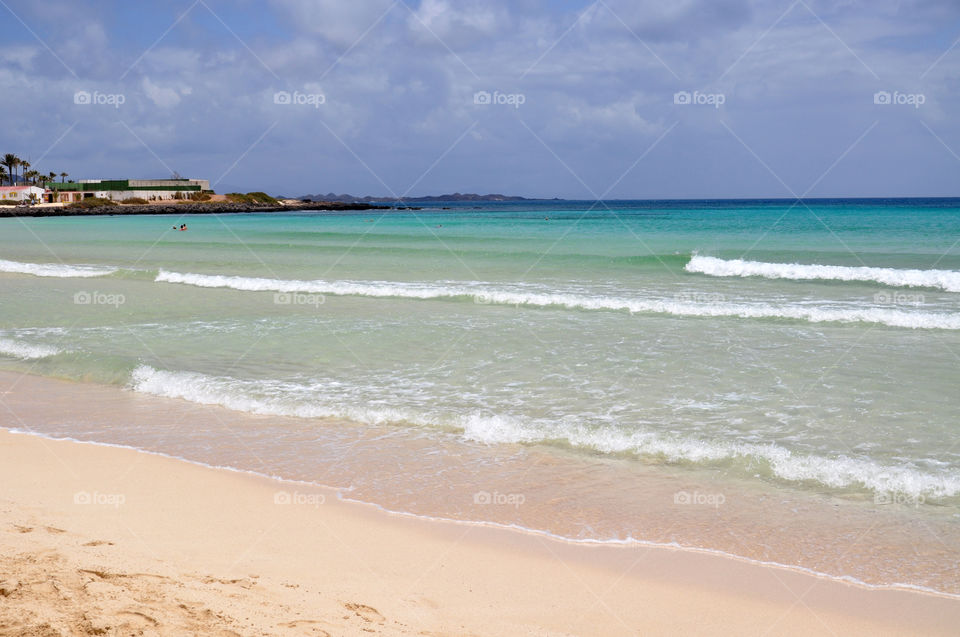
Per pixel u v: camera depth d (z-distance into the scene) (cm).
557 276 2217
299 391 998
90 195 12175
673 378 1048
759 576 514
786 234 3631
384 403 937
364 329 1428
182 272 2452
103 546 496
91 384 1084
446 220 6769
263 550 531
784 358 1157
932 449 753
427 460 755
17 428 870
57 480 684
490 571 515
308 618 401
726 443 766
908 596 486
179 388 1031
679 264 2430
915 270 1978
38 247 3597
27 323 1526
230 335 1380
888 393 955
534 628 433
